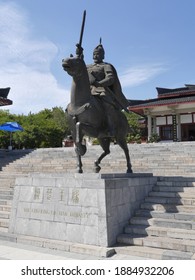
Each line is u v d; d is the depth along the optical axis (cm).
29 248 702
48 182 783
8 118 3925
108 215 693
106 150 880
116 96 866
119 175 814
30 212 793
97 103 785
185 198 864
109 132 812
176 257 609
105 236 676
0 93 2534
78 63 717
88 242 692
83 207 715
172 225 742
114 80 836
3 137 3562
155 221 764
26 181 824
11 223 818
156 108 3269
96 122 773
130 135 3262
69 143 3772
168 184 977
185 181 966
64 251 677
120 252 659
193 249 632
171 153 1521
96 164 877
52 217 754
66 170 1505
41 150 1992
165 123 3394
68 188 747
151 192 939
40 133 3794
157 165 1366
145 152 1590
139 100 3378
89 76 825
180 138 3253
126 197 798
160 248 665
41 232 762
